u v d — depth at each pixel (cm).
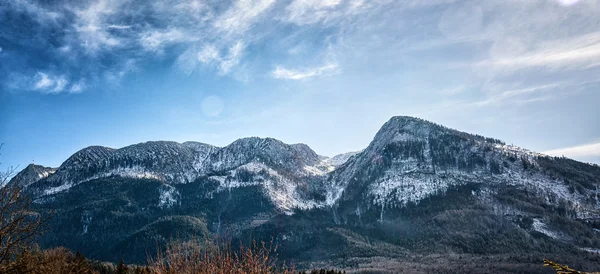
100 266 9488
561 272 1073
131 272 6300
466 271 16438
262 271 1647
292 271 1744
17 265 2359
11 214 2284
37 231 2477
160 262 1720
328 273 13488
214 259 1692
